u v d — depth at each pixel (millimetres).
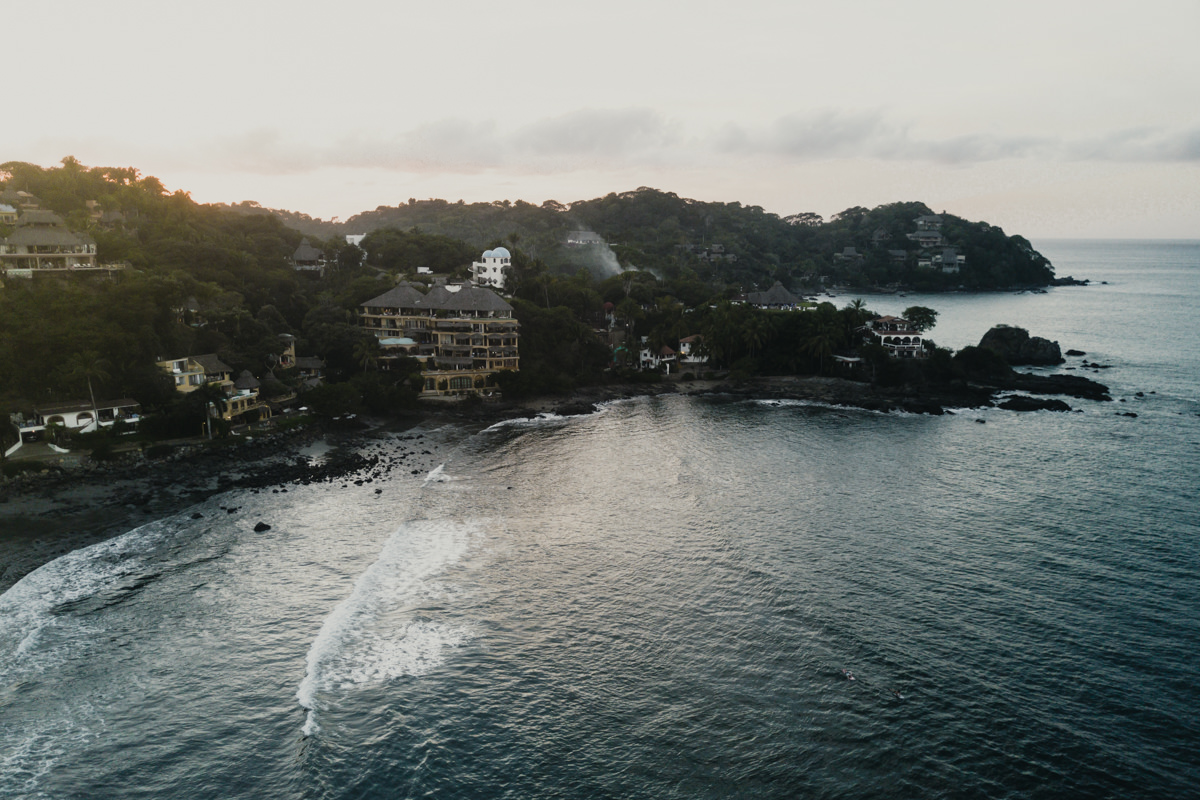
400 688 49938
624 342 177625
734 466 98312
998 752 43625
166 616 58719
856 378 162125
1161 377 160500
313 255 192375
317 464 99438
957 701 47969
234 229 196375
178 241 155875
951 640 54812
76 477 89812
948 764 42750
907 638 55094
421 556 69562
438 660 53031
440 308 151500
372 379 130125
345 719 46781
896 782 41469
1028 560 67688
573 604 60781
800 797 40656
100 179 177750
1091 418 125375
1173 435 113000
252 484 90250
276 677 51344
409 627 57188
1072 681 49938
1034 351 179375
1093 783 41281
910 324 171125
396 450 107500
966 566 66625
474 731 46000
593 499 85250
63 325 105062
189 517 79000
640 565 67625
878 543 71812
